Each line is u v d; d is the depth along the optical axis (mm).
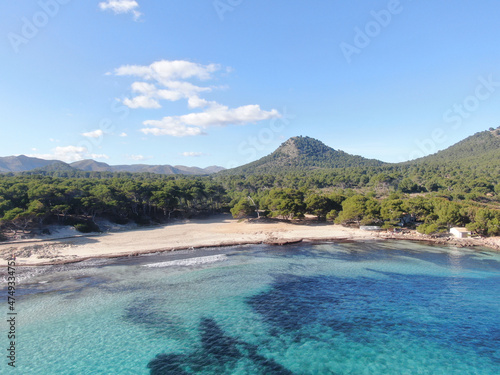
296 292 34156
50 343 23391
